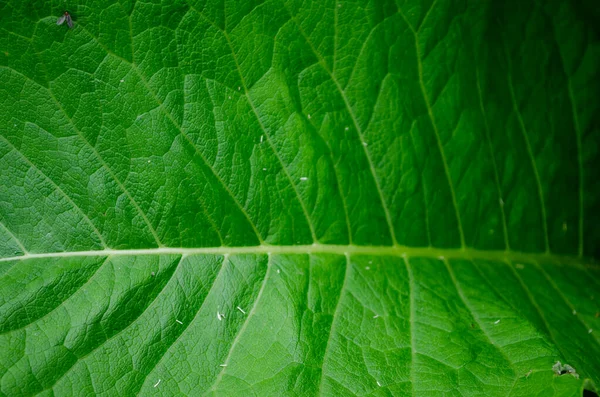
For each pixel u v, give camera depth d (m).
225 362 0.29
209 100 0.30
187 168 0.30
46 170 0.29
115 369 0.28
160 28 0.29
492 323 0.31
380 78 0.31
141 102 0.29
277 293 0.30
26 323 0.28
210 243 0.30
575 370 0.29
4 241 0.28
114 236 0.29
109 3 0.29
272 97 0.30
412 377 0.29
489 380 0.29
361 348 0.30
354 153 0.31
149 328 0.29
